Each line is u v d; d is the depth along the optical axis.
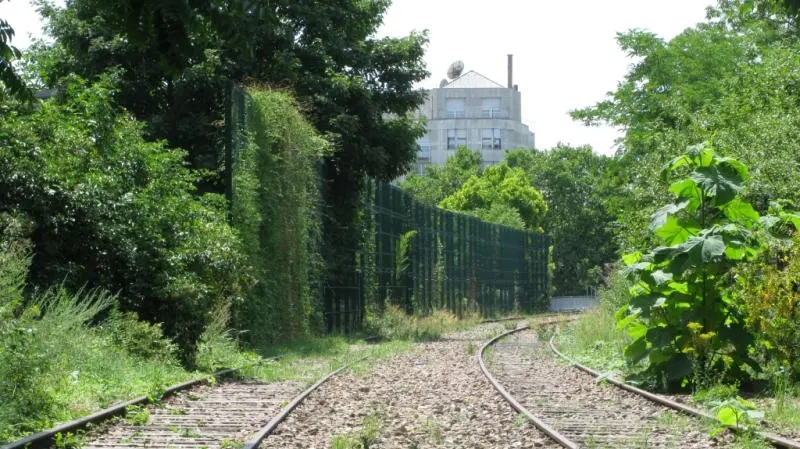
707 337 14.26
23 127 17.92
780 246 14.75
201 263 20.16
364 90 36.31
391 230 40.19
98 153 20.22
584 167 96.94
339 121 35.00
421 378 17.80
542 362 21.73
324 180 33.53
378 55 39.38
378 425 11.11
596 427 11.26
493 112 123.69
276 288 26.94
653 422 11.66
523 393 15.18
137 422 11.20
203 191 29.88
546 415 12.44
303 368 19.64
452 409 13.22
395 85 40.16
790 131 18.81
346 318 35.00
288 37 33.59
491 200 83.44
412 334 33.41
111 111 21.23
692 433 10.62
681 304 15.19
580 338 26.52
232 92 24.47
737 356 14.58
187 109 31.67
